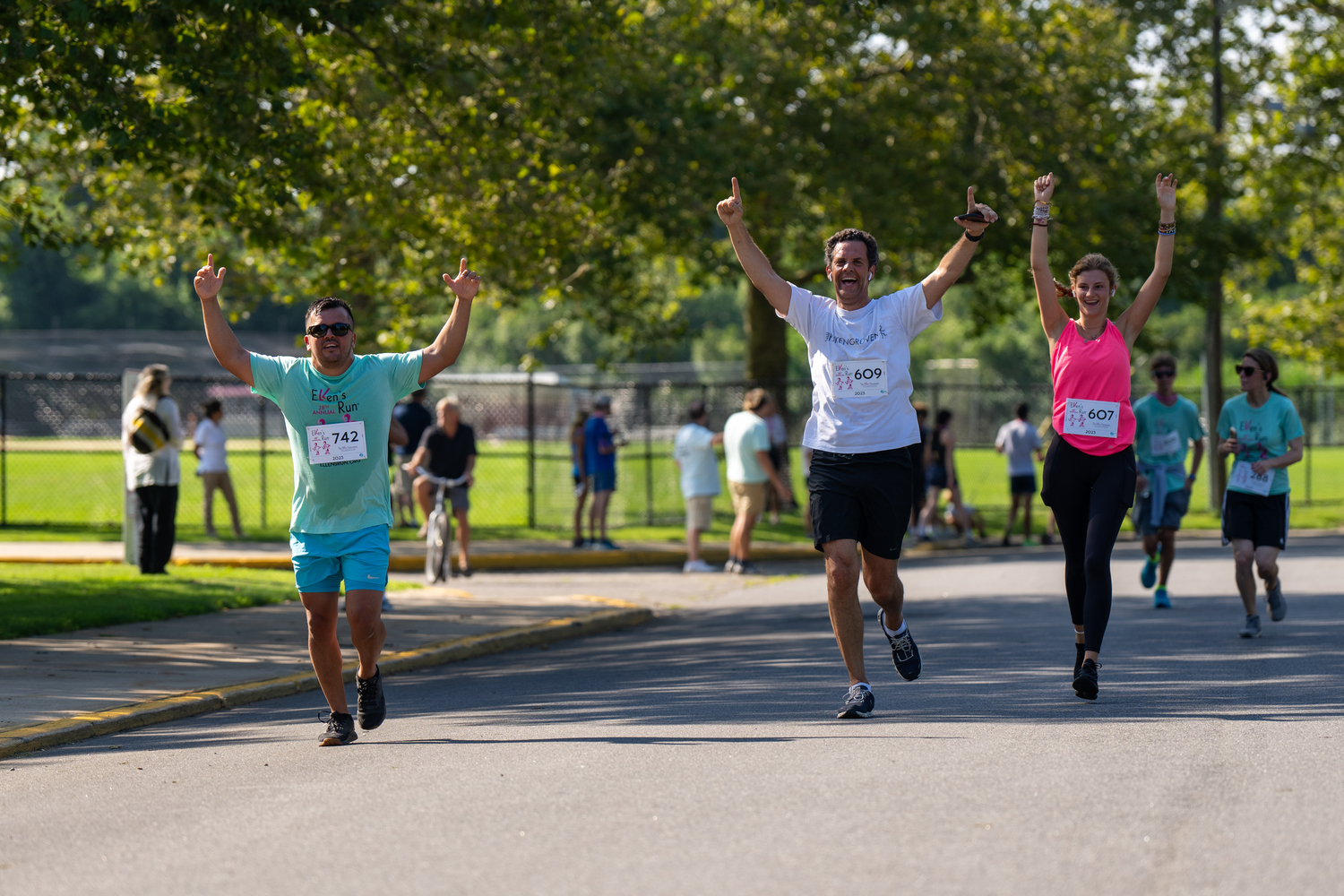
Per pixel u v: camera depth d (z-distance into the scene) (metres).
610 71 37.84
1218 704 14.09
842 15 31.88
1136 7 51.75
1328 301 63.19
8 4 23.06
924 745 12.16
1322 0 53.31
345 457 12.69
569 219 39.03
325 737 13.34
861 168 44.16
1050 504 14.73
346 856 9.13
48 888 8.69
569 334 175.88
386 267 47.34
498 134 32.97
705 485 35.78
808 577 34.47
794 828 9.44
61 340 131.00
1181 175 50.97
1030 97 46.44
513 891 8.24
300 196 30.39
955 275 13.23
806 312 13.41
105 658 19.19
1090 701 14.45
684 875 8.43
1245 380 19.89
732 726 13.57
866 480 13.27
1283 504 20.09
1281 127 55.09
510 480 70.44
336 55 31.66
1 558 33.53
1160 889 7.98
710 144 40.03
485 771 11.70
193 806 10.84
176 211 45.31
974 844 8.93
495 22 27.97
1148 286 14.76
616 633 24.41
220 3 24.00
